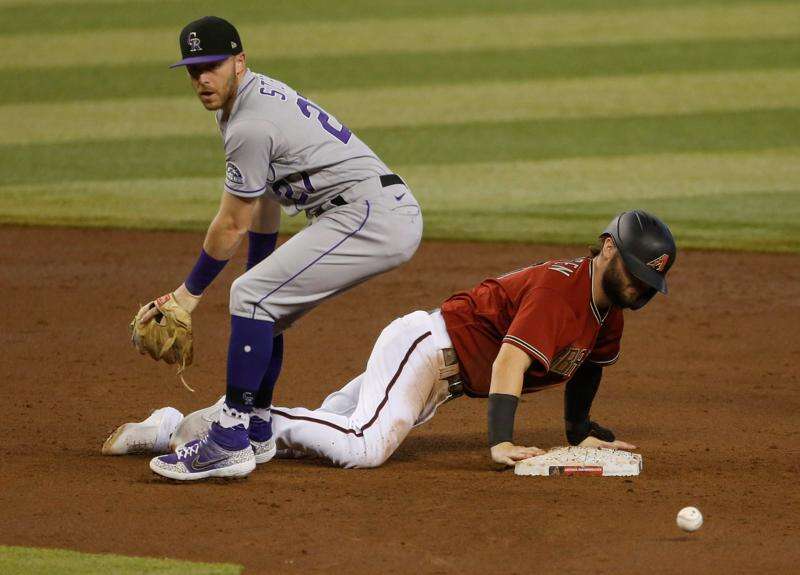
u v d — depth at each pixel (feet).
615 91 200.54
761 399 72.74
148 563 43.50
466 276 107.65
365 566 43.78
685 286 105.09
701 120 179.22
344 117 183.01
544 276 55.31
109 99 197.36
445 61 226.79
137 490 53.16
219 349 85.05
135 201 136.98
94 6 288.71
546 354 53.88
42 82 210.59
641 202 134.92
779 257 114.62
